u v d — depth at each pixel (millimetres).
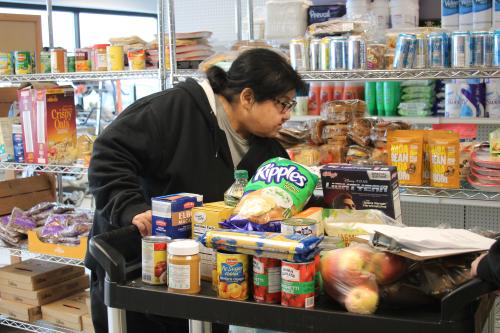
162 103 1832
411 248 1077
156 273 1205
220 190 1838
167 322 1683
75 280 3473
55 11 10844
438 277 1072
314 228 1180
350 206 1431
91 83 6812
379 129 2445
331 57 2434
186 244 1166
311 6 3559
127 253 1386
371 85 3791
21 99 3270
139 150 1779
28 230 3262
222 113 1850
